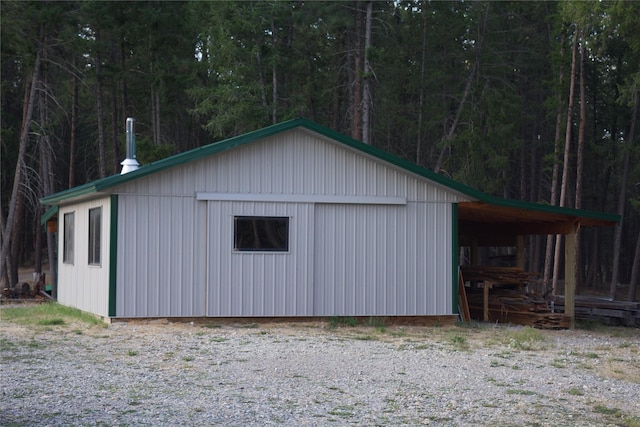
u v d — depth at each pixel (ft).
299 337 50.78
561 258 131.13
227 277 55.98
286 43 121.60
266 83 110.22
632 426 28.53
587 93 129.29
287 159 57.31
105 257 55.47
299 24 113.70
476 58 117.80
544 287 95.04
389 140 124.88
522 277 65.77
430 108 120.16
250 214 56.54
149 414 28.78
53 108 115.14
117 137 111.75
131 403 30.55
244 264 56.34
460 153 113.50
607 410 31.14
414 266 59.47
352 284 58.34
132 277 54.44
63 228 71.92
